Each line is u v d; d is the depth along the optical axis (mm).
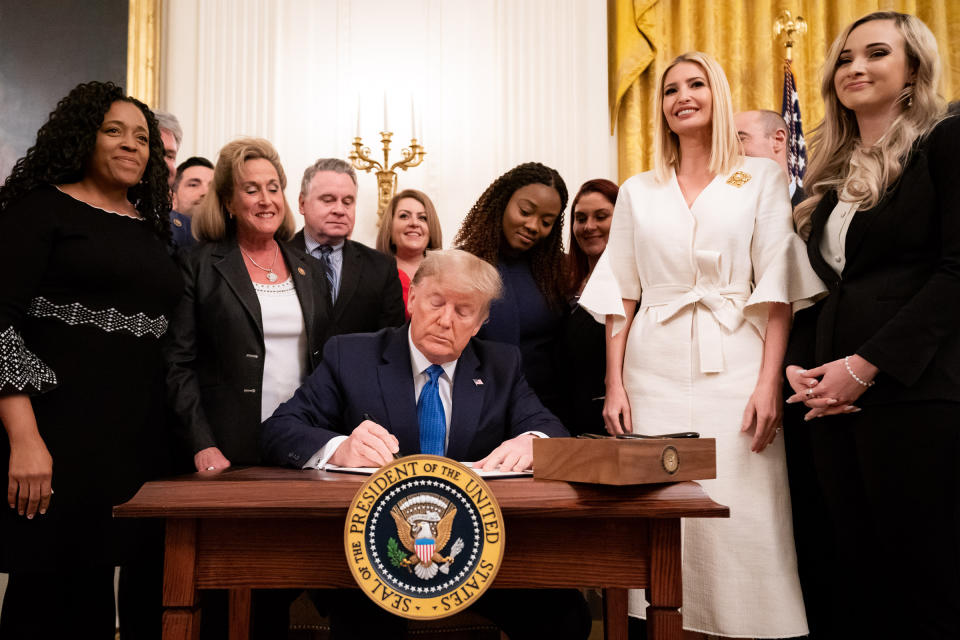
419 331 2051
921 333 1931
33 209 2070
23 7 4562
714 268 2371
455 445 2068
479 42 5406
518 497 1408
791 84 5121
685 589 2281
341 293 2986
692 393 2340
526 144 5336
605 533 1453
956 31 5676
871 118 2283
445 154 5320
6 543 1953
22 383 1923
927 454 1939
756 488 2256
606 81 5418
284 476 1575
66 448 2023
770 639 2199
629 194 2588
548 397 2992
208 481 1456
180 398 2406
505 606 1893
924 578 1952
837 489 2135
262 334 2539
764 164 2459
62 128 2162
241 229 2689
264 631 2258
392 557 1342
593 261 3195
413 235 3857
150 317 2221
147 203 2385
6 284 1960
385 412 2070
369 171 4973
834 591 2324
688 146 2529
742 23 5637
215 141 5191
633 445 1385
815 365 2205
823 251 2299
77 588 2100
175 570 1427
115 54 4824
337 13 5371
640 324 2473
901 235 2078
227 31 5254
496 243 3045
